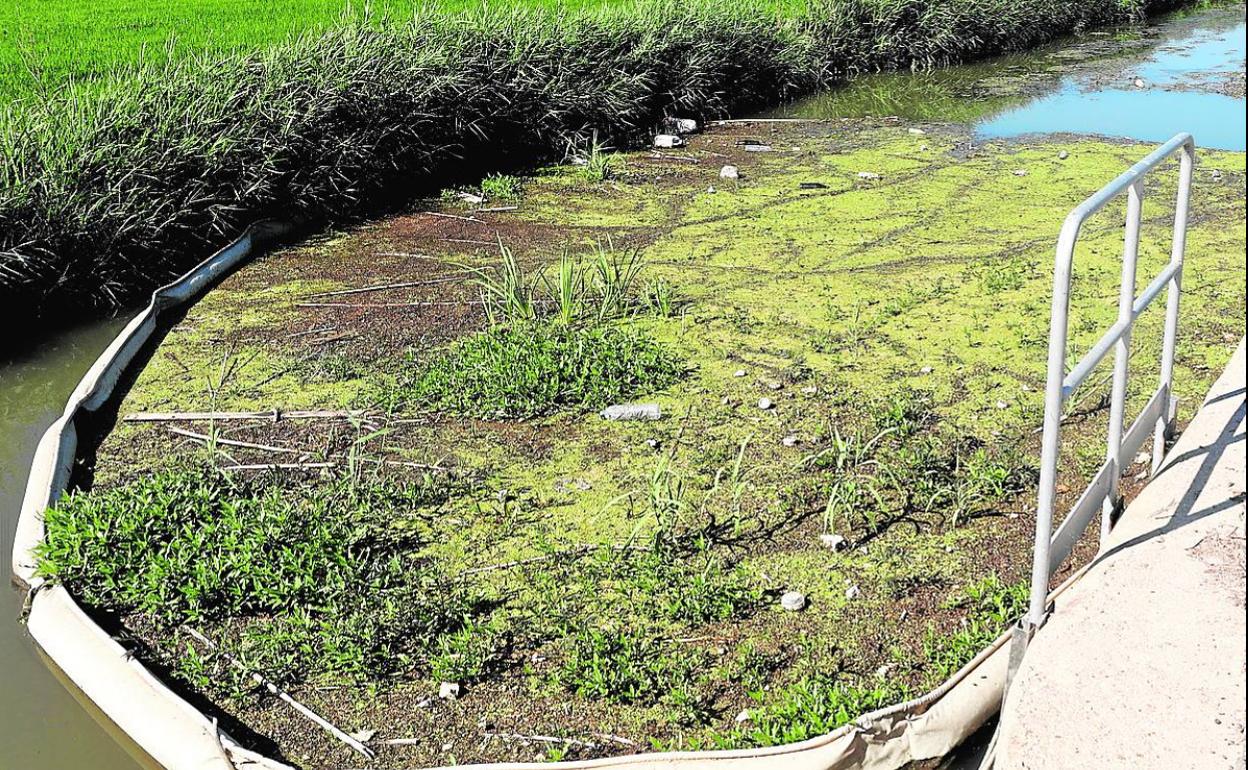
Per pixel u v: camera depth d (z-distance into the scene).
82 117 6.68
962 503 3.96
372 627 3.37
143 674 3.19
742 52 11.75
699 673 3.23
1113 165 9.09
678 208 8.03
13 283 5.90
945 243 7.12
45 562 3.62
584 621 3.46
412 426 4.71
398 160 8.38
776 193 8.39
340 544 3.73
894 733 2.86
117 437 4.71
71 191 6.23
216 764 2.91
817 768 2.77
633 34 10.66
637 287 6.35
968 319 5.79
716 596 3.49
